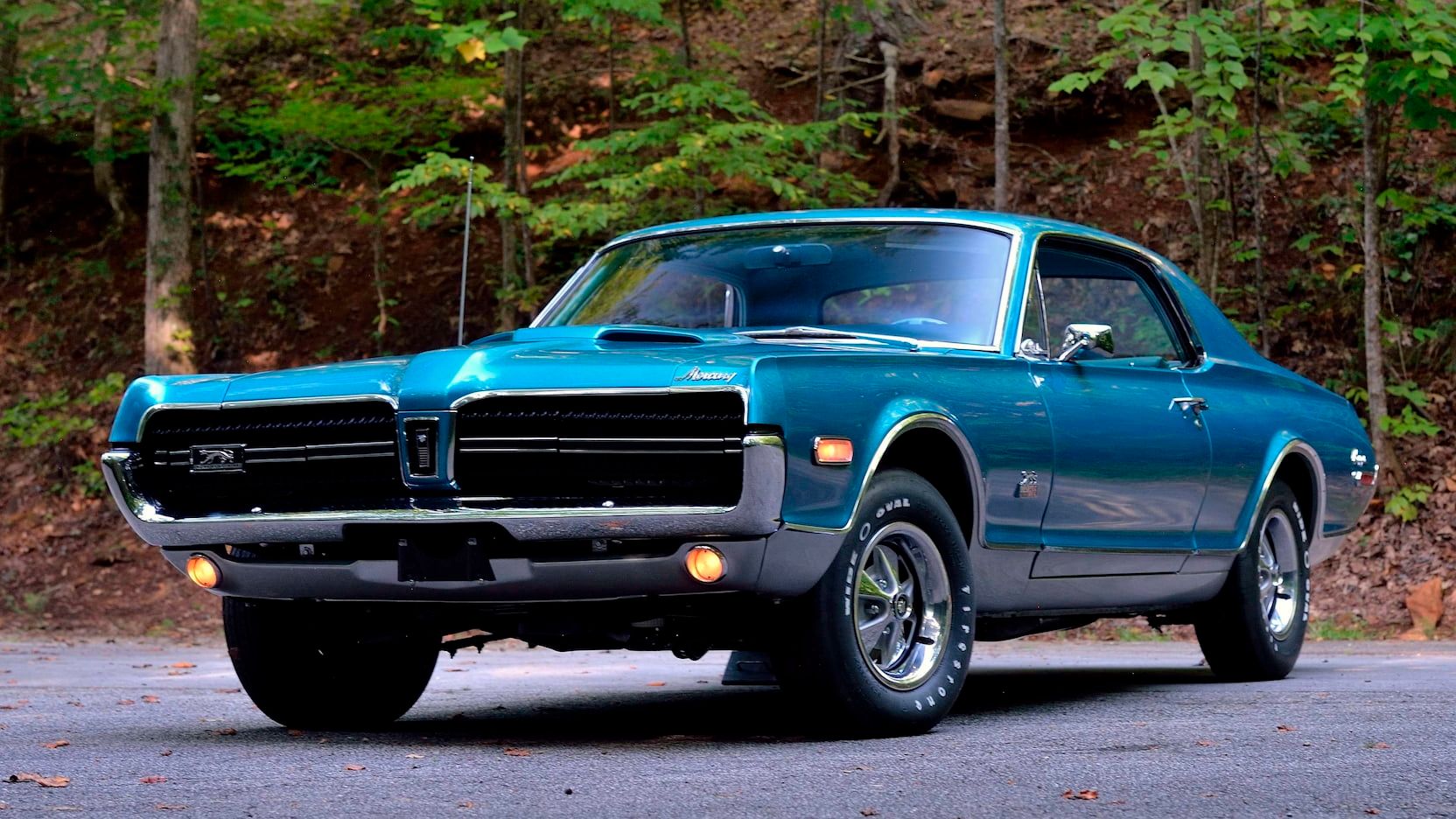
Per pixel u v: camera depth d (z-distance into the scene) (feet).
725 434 12.63
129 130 63.00
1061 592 16.69
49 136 64.80
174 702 19.20
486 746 13.74
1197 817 9.40
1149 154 54.49
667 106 42.39
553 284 53.57
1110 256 18.79
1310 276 48.80
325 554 14.07
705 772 11.55
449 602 13.73
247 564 14.40
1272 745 12.85
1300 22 35.40
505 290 51.16
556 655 30.45
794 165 43.88
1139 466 17.20
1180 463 17.97
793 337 15.79
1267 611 20.72
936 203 54.65
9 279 60.59
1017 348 16.05
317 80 63.77
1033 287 16.70
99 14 55.21
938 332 16.14
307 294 57.67
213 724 16.25
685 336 14.96
